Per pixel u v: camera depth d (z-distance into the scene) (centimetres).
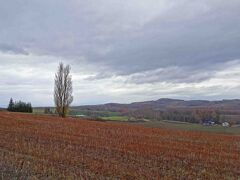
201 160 2145
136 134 3559
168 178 1614
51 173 1574
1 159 1792
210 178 1670
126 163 1911
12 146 2280
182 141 3141
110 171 1683
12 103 8175
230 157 2316
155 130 4291
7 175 1452
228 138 3678
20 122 4109
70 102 6638
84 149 2320
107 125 4638
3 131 3136
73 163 1828
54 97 6594
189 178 1645
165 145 2752
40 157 1952
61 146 2405
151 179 1577
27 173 1531
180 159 2139
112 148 2417
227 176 1731
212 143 3106
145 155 2205
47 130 3400
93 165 1795
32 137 2806
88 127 4059
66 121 4841
